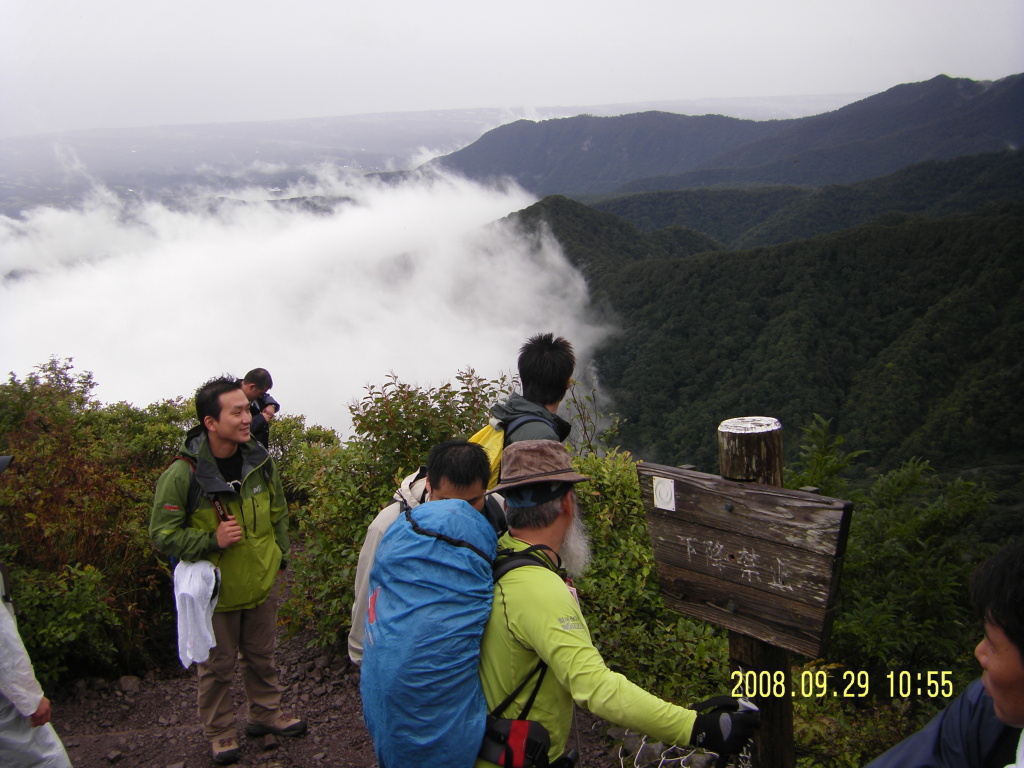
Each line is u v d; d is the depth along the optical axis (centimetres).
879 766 135
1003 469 2972
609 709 152
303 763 308
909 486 457
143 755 314
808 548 177
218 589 282
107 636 395
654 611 369
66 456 432
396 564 170
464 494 206
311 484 428
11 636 226
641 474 222
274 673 325
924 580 397
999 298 7500
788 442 5944
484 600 166
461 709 158
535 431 244
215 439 287
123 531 417
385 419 394
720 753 159
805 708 319
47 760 243
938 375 6856
